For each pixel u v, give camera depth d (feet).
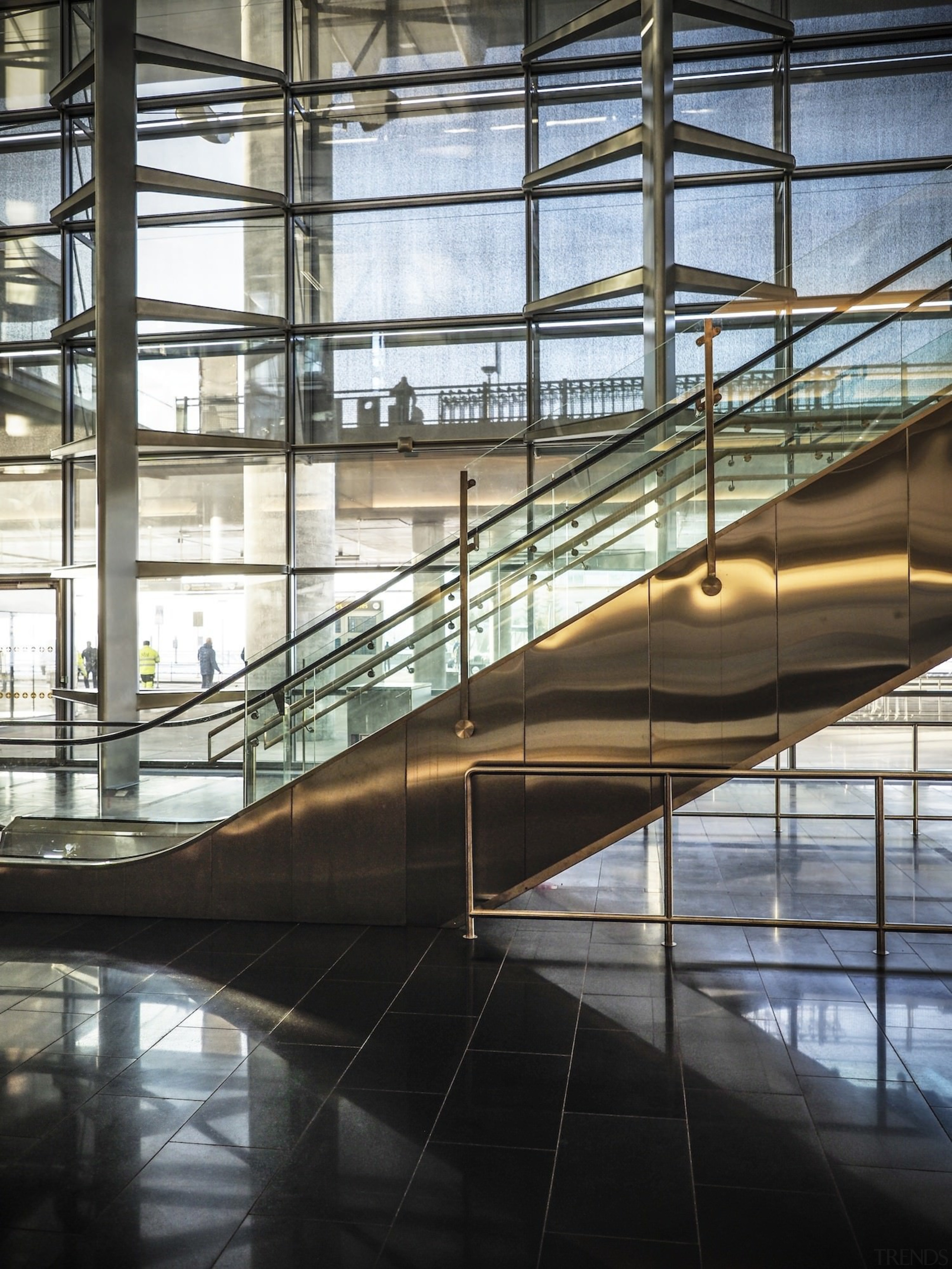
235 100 37.06
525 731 17.94
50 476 39.60
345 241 36.91
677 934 17.26
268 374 36.96
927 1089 11.12
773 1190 9.07
